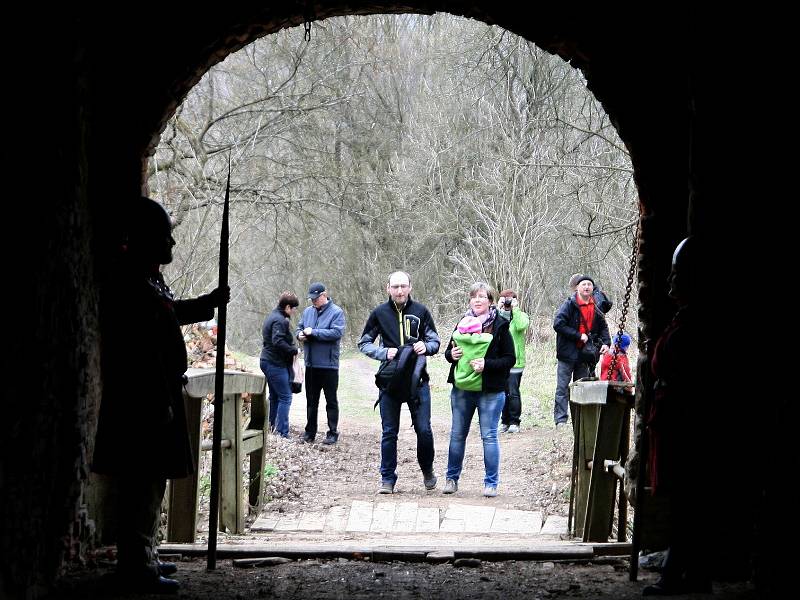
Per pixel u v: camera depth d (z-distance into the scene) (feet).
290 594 16.85
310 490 33.17
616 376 37.09
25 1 14.66
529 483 34.42
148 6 20.07
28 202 14.94
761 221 17.20
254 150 65.31
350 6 21.52
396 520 27.73
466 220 89.10
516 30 21.15
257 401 28.78
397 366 32.01
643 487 18.03
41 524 15.87
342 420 52.24
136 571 16.22
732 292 17.52
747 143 17.40
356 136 90.17
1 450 13.75
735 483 17.87
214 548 18.70
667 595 16.38
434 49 89.45
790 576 14.94
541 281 79.77
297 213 70.64
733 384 17.60
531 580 18.38
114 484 19.58
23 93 14.66
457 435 32.22
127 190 19.66
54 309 16.38
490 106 78.54
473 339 31.24
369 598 16.69
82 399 17.92
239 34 21.04
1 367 13.69
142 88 20.02
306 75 66.49
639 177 20.65
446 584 18.02
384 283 93.61
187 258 53.98
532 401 55.67
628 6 20.48
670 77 20.34
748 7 16.98
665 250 20.43
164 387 16.24
